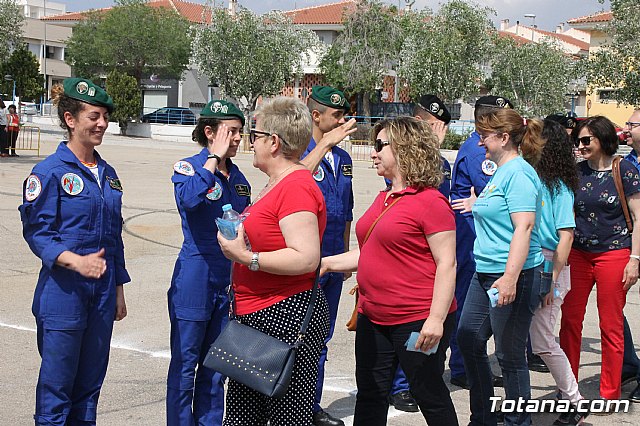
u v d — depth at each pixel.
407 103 43.53
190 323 4.22
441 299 3.68
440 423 3.90
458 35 40.62
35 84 48.66
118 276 4.09
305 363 3.41
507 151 4.29
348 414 5.14
